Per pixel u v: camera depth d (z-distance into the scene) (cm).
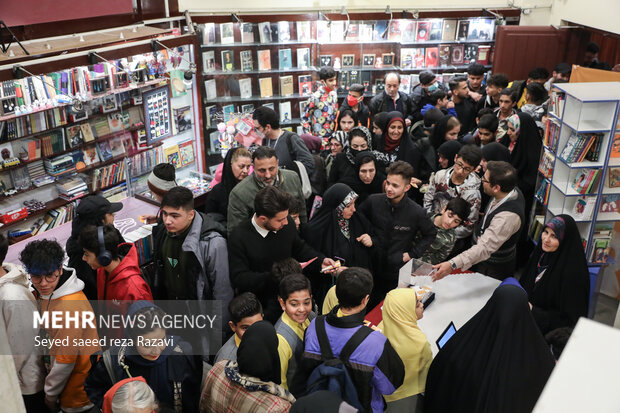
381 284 414
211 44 755
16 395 101
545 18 873
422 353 291
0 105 518
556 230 354
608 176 451
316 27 802
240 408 237
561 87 460
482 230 418
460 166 425
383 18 834
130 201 511
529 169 523
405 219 400
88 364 313
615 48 865
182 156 683
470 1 860
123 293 317
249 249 343
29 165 575
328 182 493
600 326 75
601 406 67
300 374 267
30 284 345
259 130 485
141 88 610
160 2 751
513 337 262
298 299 278
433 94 689
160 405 256
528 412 255
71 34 683
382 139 529
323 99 671
